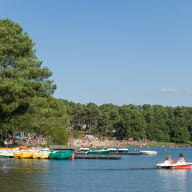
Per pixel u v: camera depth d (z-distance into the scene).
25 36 93.88
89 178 56.72
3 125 88.31
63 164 80.06
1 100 77.94
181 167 72.44
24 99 81.75
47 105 132.38
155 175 61.84
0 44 86.25
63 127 156.88
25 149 105.12
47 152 94.88
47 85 112.25
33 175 57.47
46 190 43.81
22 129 122.75
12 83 78.75
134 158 111.88
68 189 45.38
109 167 75.88
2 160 89.06
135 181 54.12
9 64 92.25
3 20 93.44
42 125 139.75
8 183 48.16
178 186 49.69
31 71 90.75
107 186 48.88
